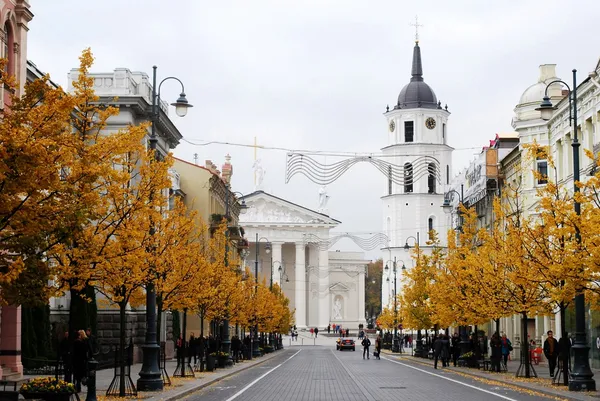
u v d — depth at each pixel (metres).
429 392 32.91
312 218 164.75
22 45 33.81
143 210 26.11
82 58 23.88
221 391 33.72
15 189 18.27
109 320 52.69
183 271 37.22
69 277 23.34
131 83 57.75
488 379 40.66
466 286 46.47
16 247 19.69
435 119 149.00
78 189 20.06
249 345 71.62
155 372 31.50
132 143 24.98
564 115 53.84
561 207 30.62
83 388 31.91
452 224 100.38
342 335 149.25
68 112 19.59
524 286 38.00
